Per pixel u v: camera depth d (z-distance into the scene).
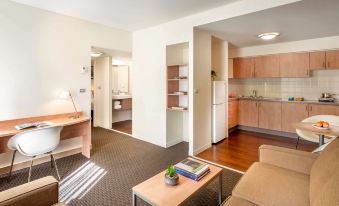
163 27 3.78
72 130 3.29
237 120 5.24
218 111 4.13
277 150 1.95
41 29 3.09
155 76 3.99
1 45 2.72
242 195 1.48
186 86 4.00
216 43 4.50
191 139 3.45
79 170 2.88
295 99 4.64
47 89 3.20
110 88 5.36
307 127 2.60
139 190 1.62
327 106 4.00
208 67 3.79
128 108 6.36
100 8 3.07
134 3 2.87
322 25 3.32
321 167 1.44
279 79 5.03
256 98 5.02
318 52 4.20
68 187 2.40
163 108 3.89
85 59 3.68
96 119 5.80
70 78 3.48
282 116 4.57
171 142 4.01
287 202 1.37
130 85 6.54
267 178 1.67
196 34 3.43
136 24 3.83
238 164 3.08
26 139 2.31
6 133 2.44
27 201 1.26
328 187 1.13
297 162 1.82
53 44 3.24
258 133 4.92
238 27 3.39
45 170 2.87
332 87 4.32
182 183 1.73
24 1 2.82
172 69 3.95
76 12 3.23
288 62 4.58
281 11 2.68
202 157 3.37
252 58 5.11
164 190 1.62
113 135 4.74
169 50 3.85
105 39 3.99
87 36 3.69
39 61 3.09
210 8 3.04
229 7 2.90
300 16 2.88
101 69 5.52
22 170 2.87
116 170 2.87
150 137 4.19
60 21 3.31
